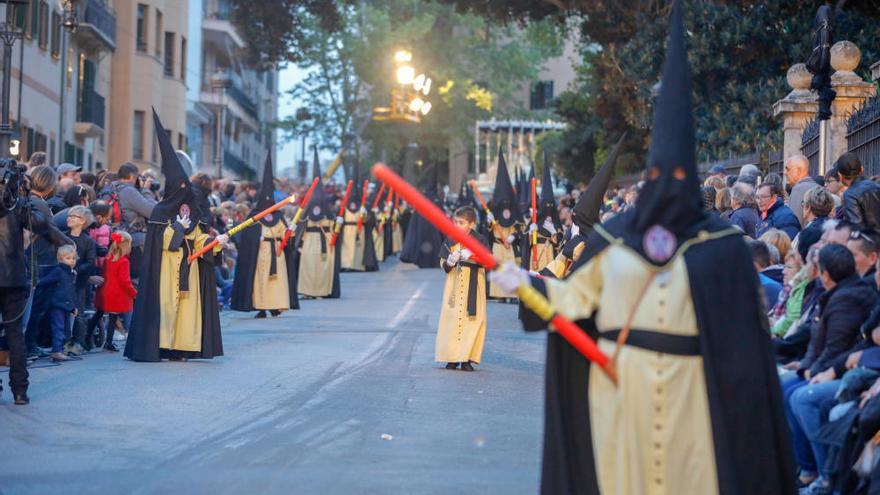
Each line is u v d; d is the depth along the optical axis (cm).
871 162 1401
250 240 1936
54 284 1334
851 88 1623
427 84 3142
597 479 620
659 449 577
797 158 1391
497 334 1739
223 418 1007
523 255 2409
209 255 1373
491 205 2430
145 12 4416
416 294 2430
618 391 585
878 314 767
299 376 1259
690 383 579
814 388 771
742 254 588
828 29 1528
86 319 1459
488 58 6288
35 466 819
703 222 591
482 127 5909
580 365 627
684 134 573
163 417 1006
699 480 578
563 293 604
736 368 580
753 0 2788
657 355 578
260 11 3562
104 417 1001
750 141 2639
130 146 4369
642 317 581
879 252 838
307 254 2317
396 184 589
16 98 2966
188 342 1361
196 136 5838
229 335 1661
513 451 898
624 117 3403
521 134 5628
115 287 1430
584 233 1270
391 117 3148
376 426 986
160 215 1355
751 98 2688
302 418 1013
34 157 1545
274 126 5934
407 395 1149
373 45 5644
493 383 1244
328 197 2389
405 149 6272
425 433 962
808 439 793
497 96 6494
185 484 773
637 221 584
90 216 1387
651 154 578
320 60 5731
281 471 813
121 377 1223
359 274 3133
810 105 1848
